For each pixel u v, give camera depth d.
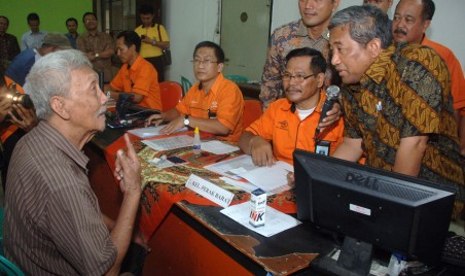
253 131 2.07
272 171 1.65
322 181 0.98
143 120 2.48
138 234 1.58
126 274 1.31
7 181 1.09
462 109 2.08
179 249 1.53
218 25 5.02
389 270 1.00
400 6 1.91
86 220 1.00
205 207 1.32
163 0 5.94
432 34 2.78
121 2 6.68
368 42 1.19
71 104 1.10
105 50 5.42
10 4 6.71
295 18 3.91
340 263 1.00
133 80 3.37
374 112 1.25
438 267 1.00
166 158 1.79
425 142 1.14
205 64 2.40
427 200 0.83
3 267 0.98
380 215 0.91
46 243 1.05
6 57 5.87
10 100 1.74
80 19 7.38
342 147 1.54
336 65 1.27
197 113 2.56
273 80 2.45
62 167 1.02
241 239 1.12
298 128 1.88
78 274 1.08
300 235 1.15
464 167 1.40
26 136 1.12
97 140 2.10
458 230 2.03
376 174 0.92
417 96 1.09
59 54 1.11
